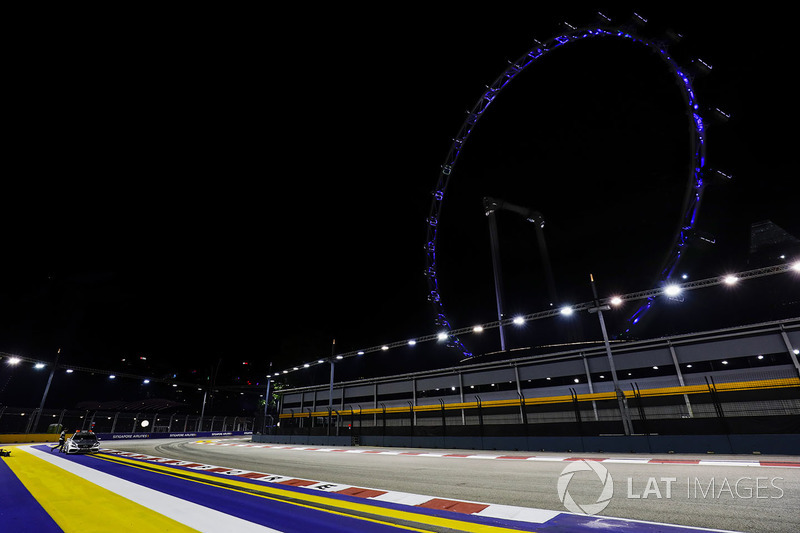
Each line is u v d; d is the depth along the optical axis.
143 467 14.12
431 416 30.09
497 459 15.98
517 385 27.91
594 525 5.39
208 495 7.85
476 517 5.95
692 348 22.91
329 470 12.93
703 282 19.58
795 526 5.10
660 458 14.09
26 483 9.77
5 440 32.41
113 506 6.69
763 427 15.02
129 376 46.97
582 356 26.17
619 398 18.27
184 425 53.81
